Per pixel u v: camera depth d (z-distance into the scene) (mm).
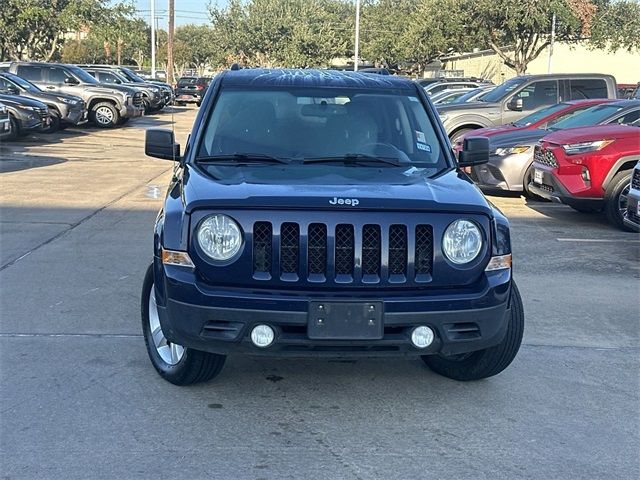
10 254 7828
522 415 4332
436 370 4922
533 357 5266
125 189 12367
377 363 5109
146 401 4398
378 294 3906
